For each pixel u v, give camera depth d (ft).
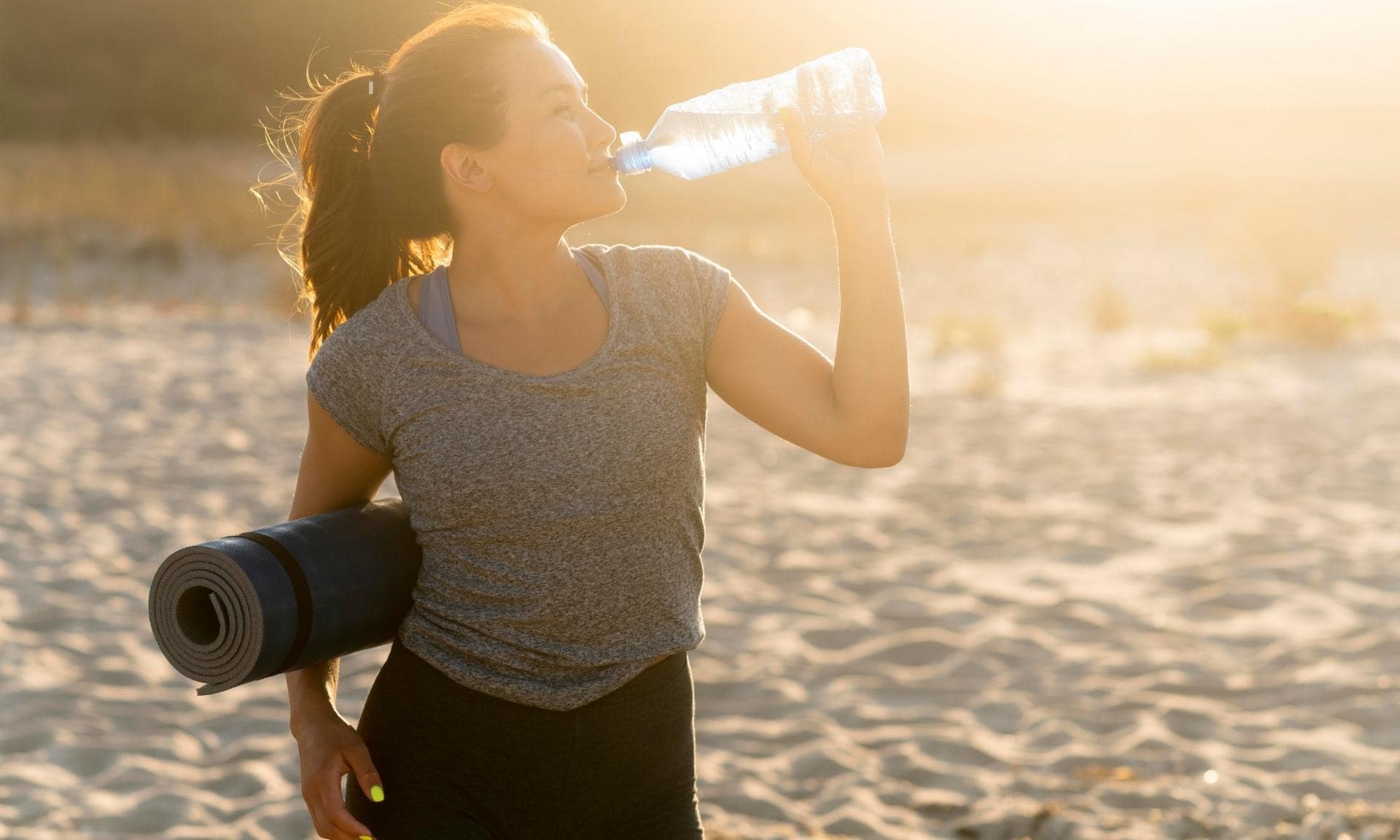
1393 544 22.41
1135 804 13.08
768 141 5.97
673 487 5.80
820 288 64.23
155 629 5.57
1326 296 55.36
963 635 18.17
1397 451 30.04
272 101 137.80
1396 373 41.47
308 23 146.30
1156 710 15.43
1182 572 21.03
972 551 22.49
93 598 19.26
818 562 21.57
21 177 82.64
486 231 5.83
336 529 5.76
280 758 14.26
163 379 37.63
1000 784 13.67
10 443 28.91
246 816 12.74
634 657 5.81
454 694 5.81
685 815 6.11
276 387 37.04
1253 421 34.12
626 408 5.68
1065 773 13.92
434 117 5.69
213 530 22.85
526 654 5.73
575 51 77.51
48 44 144.97
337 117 6.17
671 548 5.85
